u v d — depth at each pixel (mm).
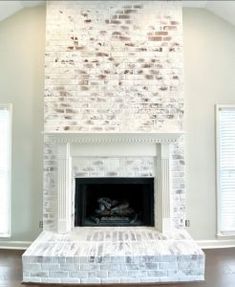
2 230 4180
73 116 3975
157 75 4000
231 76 4250
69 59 3988
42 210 4117
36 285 3047
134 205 4320
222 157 4246
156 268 3117
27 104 4172
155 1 4027
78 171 3980
